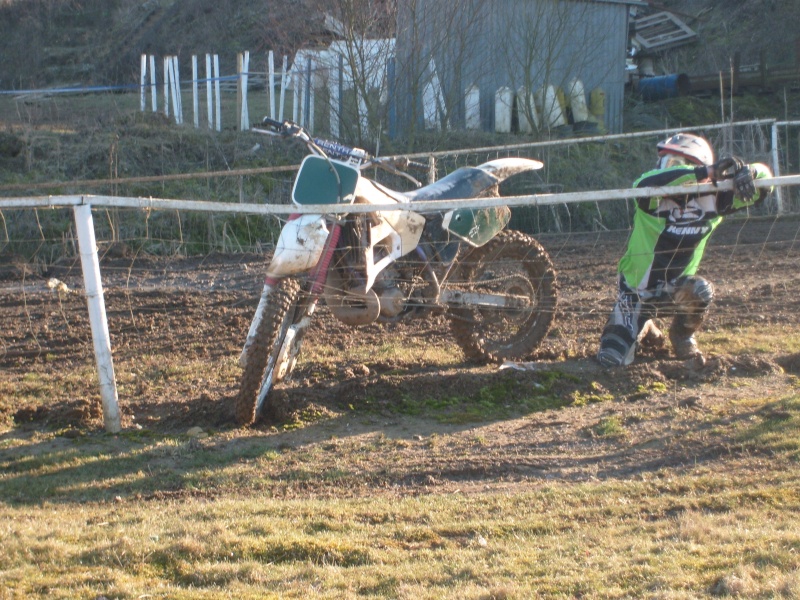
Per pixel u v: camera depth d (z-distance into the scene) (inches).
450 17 1314.0
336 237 459.2
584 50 1584.6
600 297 761.6
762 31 2188.7
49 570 277.9
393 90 1293.1
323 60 1298.0
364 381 502.9
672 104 1790.1
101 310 442.0
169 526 318.3
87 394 511.2
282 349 460.4
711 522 309.0
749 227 1112.8
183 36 2191.2
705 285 537.0
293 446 428.5
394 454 417.7
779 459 383.9
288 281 448.8
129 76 2089.1
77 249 981.2
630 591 252.1
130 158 1152.2
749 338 605.9
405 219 498.6
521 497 354.3
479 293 542.6
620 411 471.5
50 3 2342.5
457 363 566.3
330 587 265.1
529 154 1277.1
